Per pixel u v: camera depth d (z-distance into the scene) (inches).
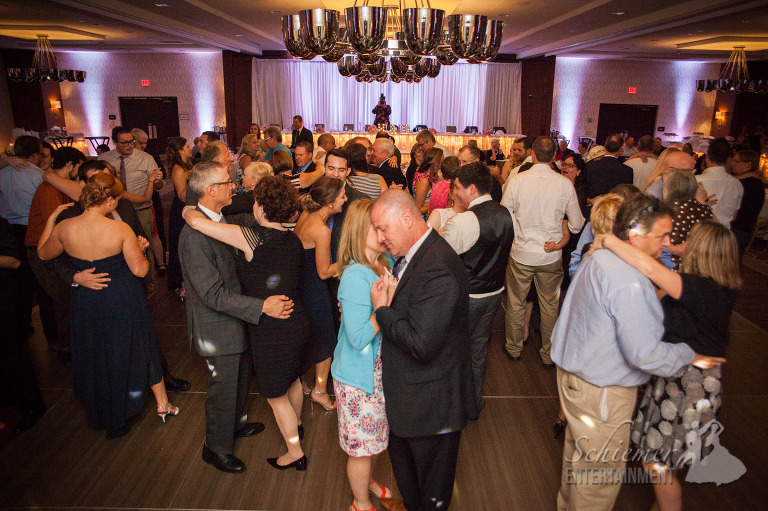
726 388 135.5
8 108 607.5
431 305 70.2
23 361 114.2
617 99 669.9
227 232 91.2
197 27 465.1
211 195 94.1
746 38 443.2
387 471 104.3
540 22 416.2
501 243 111.3
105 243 105.0
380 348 81.0
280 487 98.7
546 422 120.9
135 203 183.9
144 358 112.4
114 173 131.2
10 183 152.5
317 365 121.6
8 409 118.3
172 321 173.5
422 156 206.4
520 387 135.9
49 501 94.0
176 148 186.4
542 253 133.1
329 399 125.0
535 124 653.9
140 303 111.1
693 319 73.6
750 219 142.3
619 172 176.9
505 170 206.1
